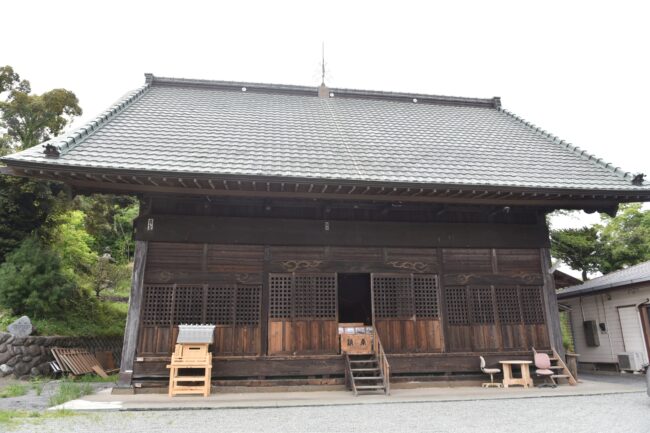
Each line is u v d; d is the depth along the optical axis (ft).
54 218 45.85
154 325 28.19
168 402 23.43
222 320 28.94
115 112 34.96
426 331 30.99
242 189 27.81
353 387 26.78
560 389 28.58
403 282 31.58
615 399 24.90
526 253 33.78
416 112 47.73
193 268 29.45
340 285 49.34
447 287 32.07
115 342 46.50
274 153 30.99
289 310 29.76
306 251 30.96
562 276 50.96
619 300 44.83
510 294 32.76
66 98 48.57
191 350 26.25
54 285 38.70
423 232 32.50
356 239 31.48
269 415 20.48
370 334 30.19
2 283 36.60
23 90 49.16
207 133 33.83
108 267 57.16
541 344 32.19
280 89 47.60
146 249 29.14
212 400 24.30
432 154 34.94
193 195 29.50
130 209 91.76
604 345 46.70
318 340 29.53
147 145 29.76
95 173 24.90
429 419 19.58
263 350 28.78
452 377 30.37
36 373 33.76
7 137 45.21
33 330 35.37
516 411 21.45
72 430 16.97
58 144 26.07
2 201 40.65
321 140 35.35
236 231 30.25
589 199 31.65
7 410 20.79
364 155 32.91
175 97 42.37
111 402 23.29
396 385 29.45
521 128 45.39
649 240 65.57
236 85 46.62
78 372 35.81
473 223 33.45
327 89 48.83
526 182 30.60
